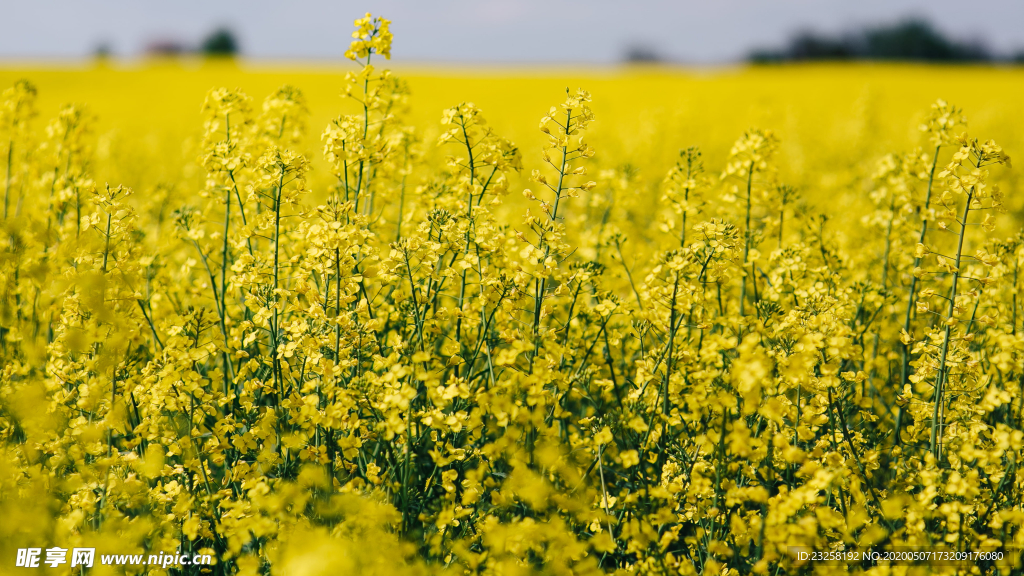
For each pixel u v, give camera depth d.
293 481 2.86
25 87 5.11
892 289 4.45
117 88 31.52
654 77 38.28
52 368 3.02
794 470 3.09
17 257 3.54
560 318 4.01
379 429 2.70
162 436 2.96
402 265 3.25
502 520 2.87
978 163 3.12
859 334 3.62
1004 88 27.03
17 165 5.17
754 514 2.74
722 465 2.55
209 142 4.37
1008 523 2.66
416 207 4.54
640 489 3.00
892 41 64.88
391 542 2.45
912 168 3.98
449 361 3.05
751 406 2.39
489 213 3.55
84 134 5.24
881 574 2.35
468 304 3.33
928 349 3.19
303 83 32.84
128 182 9.13
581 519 2.66
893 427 3.79
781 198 4.47
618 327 3.99
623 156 10.01
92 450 2.77
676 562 2.57
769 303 3.58
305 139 4.81
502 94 28.44
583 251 4.72
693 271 3.31
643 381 3.16
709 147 12.31
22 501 2.54
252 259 3.34
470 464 3.37
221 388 3.65
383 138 4.11
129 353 3.17
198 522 2.57
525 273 3.12
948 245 5.87
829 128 16.28
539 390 2.71
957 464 2.88
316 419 2.68
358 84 3.80
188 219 4.16
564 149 3.26
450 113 3.47
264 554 2.75
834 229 5.93
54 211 4.32
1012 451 2.76
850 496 2.98
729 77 38.38
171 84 33.06
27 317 4.05
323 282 3.30
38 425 2.83
